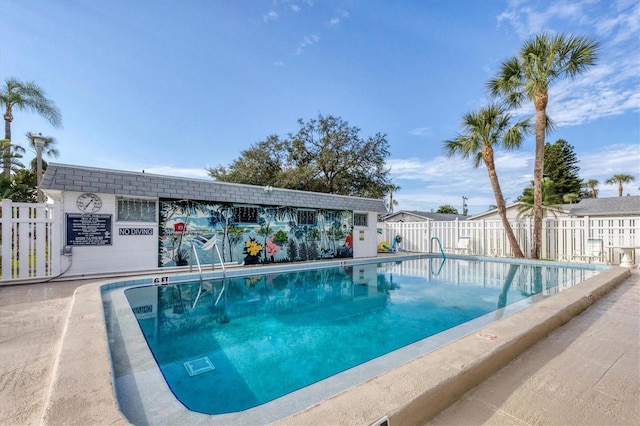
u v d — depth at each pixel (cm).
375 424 154
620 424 182
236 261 1003
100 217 767
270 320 504
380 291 734
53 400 171
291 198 1138
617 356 282
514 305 572
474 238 1432
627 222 1011
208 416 204
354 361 345
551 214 1858
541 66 1076
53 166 721
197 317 517
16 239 654
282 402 221
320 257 1236
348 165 2291
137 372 273
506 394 215
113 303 528
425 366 218
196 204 927
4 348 304
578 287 534
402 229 1739
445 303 615
